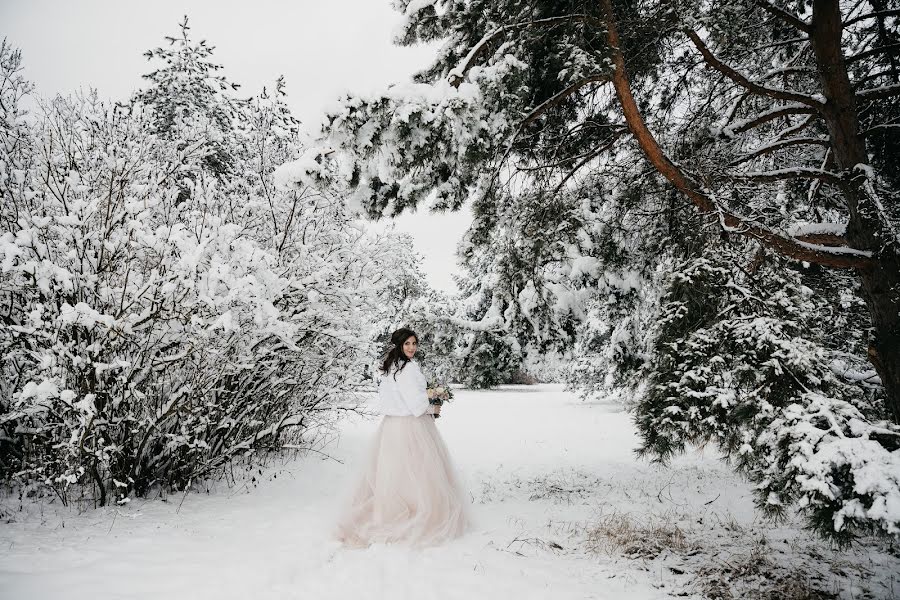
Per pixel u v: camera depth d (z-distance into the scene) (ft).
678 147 18.04
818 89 18.85
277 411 18.99
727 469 21.79
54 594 7.77
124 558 9.61
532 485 19.48
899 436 7.82
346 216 18.11
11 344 12.64
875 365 13.53
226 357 14.64
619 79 14.51
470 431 35.24
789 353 10.40
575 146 20.40
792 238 14.01
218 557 9.95
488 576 9.51
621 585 9.45
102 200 13.56
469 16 16.03
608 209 23.06
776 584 9.66
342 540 11.46
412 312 29.84
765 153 17.38
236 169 19.26
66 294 12.84
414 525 11.56
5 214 13.34
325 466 20.90
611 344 41.70
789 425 8.55
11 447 14.02
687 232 17.62
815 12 15.33
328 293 16.79
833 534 7.20
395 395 12.76
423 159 14.52
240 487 16.70
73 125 14.33
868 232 14.26
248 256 12.97
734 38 15.40
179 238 12.30
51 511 12.54
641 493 17.84
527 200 20.24
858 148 15.03
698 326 13.47
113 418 13.39
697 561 10.90
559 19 14.51
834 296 17.38
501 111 14.62
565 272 31.68
